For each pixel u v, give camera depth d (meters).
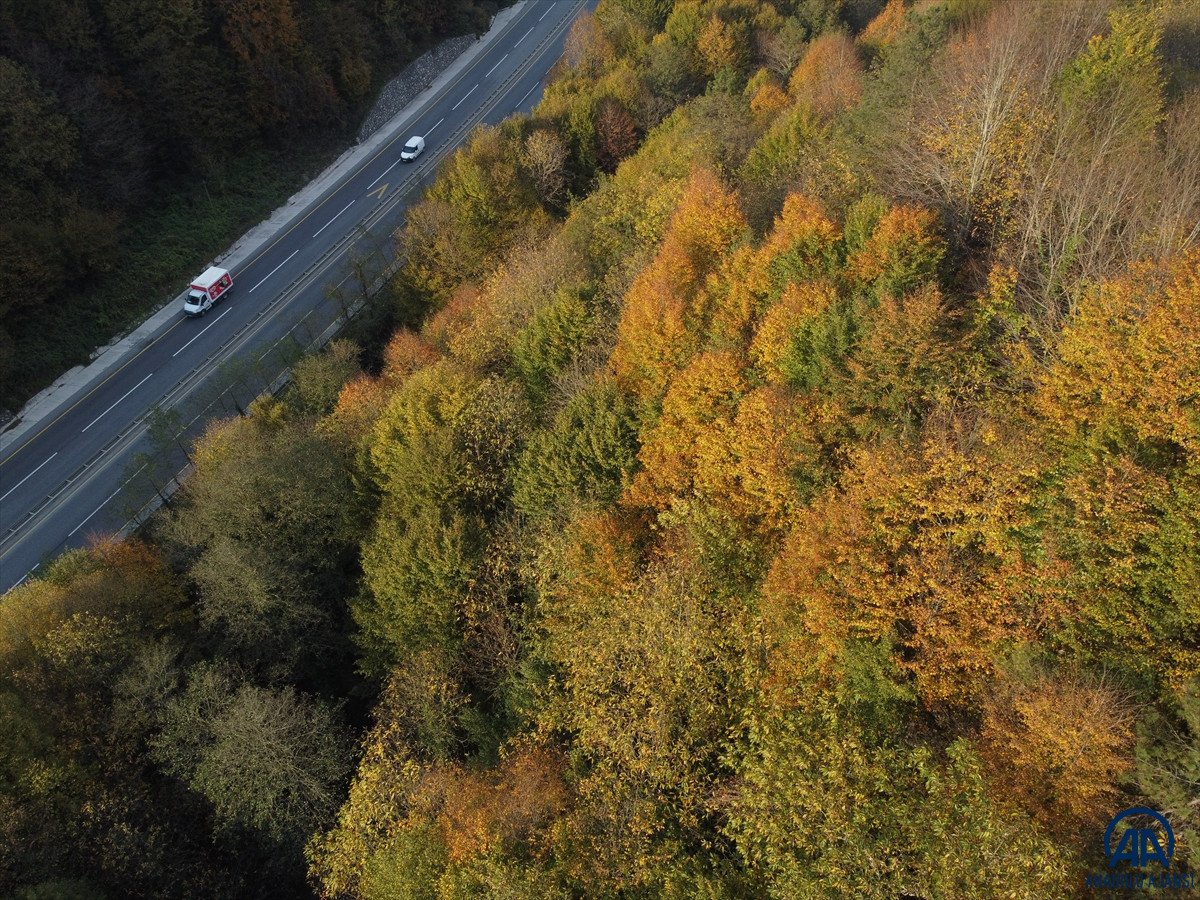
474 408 46.66
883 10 94.31
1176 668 22.84
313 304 79.44
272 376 68.56
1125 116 41.94
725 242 48.22
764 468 32.12
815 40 84.25
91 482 63.28
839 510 28.17
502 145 77.50
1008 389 30.91
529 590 40.00
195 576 45.34
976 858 21.34
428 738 36.59
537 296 54.88
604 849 27.72
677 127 73.62
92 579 45.66
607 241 59.69
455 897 28.31
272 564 44.88
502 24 132.88
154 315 78.38
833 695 26.84
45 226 72.94
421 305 71.81
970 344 31.88
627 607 33.06
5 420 67.56
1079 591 24.59
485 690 39.03
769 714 26.91
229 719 38.34
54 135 75.06
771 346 36.44
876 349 31.70
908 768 24.59
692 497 36.19
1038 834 21.45
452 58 122.44
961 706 25.89
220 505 47.44
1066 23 53.41
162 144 87.69
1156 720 21.72
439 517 41.28
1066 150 40.72
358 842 33.75
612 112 82.31
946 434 28.55
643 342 42.28
